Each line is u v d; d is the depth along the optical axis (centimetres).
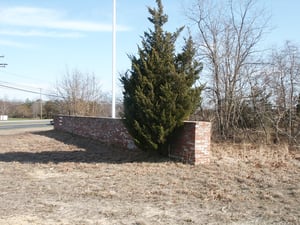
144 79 1241
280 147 1535
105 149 1709
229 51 2027
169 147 1314
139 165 1229
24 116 9450
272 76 1873
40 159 1474
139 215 711
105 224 659
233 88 1980
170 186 944
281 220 673
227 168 1136
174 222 668
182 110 1245
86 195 869
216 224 655
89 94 4031
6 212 732
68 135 2394
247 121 1931
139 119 1269
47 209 754
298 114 1794
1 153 1688
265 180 971
